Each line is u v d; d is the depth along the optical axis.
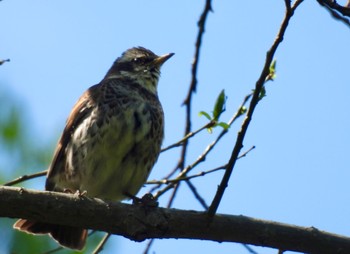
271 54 7.58
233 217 8.25
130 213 8.12
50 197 7.98
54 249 10.46
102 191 11.35
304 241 8.20
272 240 8.20
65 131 11.33
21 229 10.31
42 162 11.25
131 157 11.08
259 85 7.57
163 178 11.53
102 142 11.00
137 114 11.23
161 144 11.59
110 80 12.10
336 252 8.18
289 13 7.58
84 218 8.05
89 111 11.27
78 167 11.12
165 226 8.11
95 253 10.09
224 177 7.84
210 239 8.26
